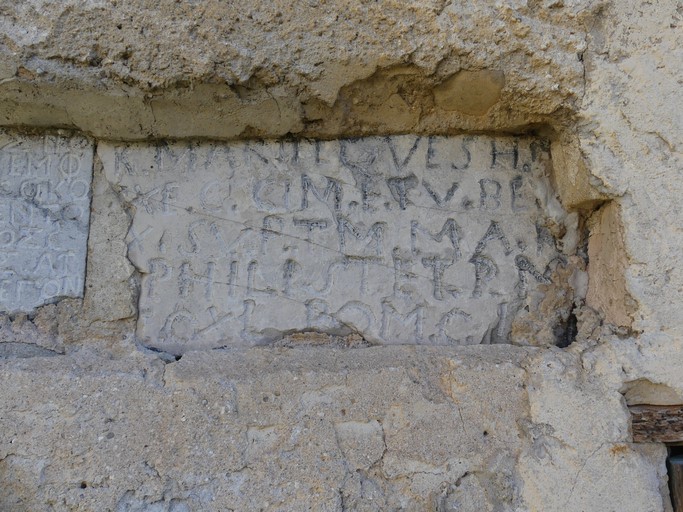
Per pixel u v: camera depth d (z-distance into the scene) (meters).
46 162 1.91
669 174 1.82
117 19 1.69
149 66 1.73
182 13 1.71
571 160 1.92
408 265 2.00
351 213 2.00
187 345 1.91
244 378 1.73
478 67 1.81
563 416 1.78
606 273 1.94
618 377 1.80
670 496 1.82
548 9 1.82
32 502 1.61
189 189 1.95
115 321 1.88
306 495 1.67
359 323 1.97
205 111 1.85
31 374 1.68
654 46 1.83
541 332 2.03
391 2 1.75
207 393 1.71
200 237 1.94
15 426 1.64
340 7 1.75
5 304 1.84
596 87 1.83
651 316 1.80
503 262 2.04
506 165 2.07
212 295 1.94
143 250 1.92
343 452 1.71
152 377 1.72
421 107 1.95
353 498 1.68
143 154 1.94
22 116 1.83
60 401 1.66
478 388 1.79
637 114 1.83
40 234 1.88
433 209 2.03
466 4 1.78
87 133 1.90
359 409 1.74
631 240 1.82
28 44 1.68
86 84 1.75
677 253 1.80
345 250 1.98
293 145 2.00
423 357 1.83
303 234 1.98
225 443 1.68
